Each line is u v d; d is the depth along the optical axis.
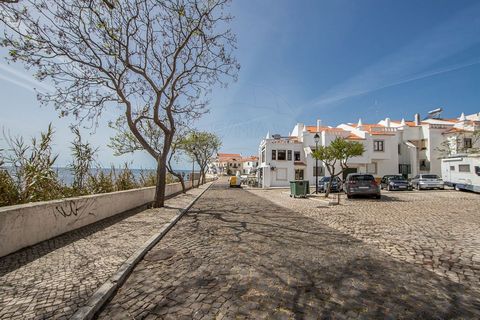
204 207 13.70
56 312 3.13
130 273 4.52
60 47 9.48
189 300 3.53
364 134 35.97
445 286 3.83
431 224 8.25
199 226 8.50
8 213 5.25
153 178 19.64
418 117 40.19
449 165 23.30
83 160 11.13
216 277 4.27
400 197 17.58
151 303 3.48
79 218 7.80
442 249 5.59
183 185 22.83
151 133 18.77
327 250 5.65
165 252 5.70
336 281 4.04
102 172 12.50
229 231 7.65
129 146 18.94
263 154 40.50
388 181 25.47
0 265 4.64
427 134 35.94
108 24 10.28
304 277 4.20
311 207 13.28
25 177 7.70
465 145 31.70
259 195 22.52
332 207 13.02
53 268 4.50
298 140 39.75
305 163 37.97
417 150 36.38
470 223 8.34
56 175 8.74
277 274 4.34
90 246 5.82
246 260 5.05
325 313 3.13
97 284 3.87
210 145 39.25
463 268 4.51
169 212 10.99
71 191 9.86
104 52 10.45
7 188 6.90
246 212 11.65
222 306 3.34
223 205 14.62
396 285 3.87
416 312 3.14
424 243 6.08
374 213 10.80
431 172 35.28
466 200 15.27
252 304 3.37
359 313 3.13
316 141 19.41
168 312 3.24
